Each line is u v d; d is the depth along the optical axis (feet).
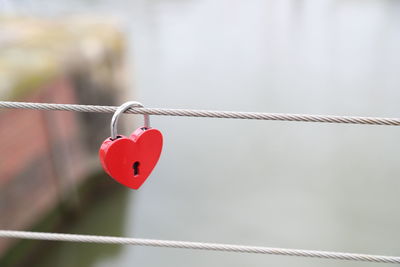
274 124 66.13
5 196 42.27
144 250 43.75
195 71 87.45
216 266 40.98
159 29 114.21
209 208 49.34
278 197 50.29
